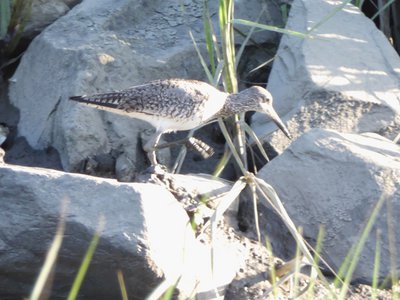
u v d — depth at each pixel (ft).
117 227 30.96
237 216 37.37
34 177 31.76
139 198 31.58
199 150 38.58
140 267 31.04
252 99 39.27
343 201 36.01
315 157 37.17
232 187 34.96
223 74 41.32
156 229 31.53
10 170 31.94
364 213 35.50
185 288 31.96
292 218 36.70
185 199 35.32
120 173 40.01
